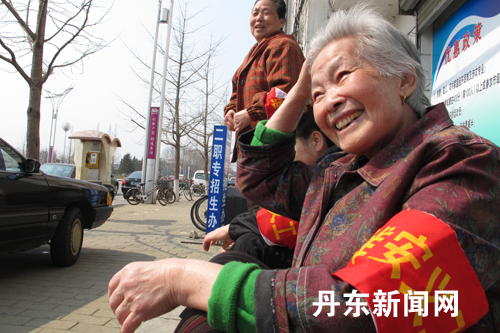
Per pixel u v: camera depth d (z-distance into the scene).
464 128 0.82
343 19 0.97
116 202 16.20
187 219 10.14
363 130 0.91
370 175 0.90
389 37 0.91
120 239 6.46
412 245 0.63
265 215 1.61
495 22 3.05
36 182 3.84
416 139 0.87
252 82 2.27
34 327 2.68
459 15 3.58
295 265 1.03
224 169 4.68
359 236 0.80
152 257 5.13
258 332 0.66
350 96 0.90
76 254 4.57
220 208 4.59
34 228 3.78
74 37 6.75
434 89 4.07
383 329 0.58
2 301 3.21
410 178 0.77
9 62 6.38
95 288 3.66
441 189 0.69
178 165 17.42
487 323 0.69
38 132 6.70
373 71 0.90
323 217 1.00
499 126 2.95
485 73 3.15
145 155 15.14
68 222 4.37
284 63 2.09
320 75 0.98
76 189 4.48
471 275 0.62
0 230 3.34
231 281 0.71
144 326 2.46
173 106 15.92
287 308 0.65
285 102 1.30
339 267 0.82
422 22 4.05
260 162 1.33
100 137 14.59
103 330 2.66
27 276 3.99
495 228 0.69
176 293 0.78
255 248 1.63
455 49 3.64
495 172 0.73
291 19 11.70
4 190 3.40
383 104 0.90
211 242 1.97
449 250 0.62
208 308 0.71
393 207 0.78
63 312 2.99
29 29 6.57
